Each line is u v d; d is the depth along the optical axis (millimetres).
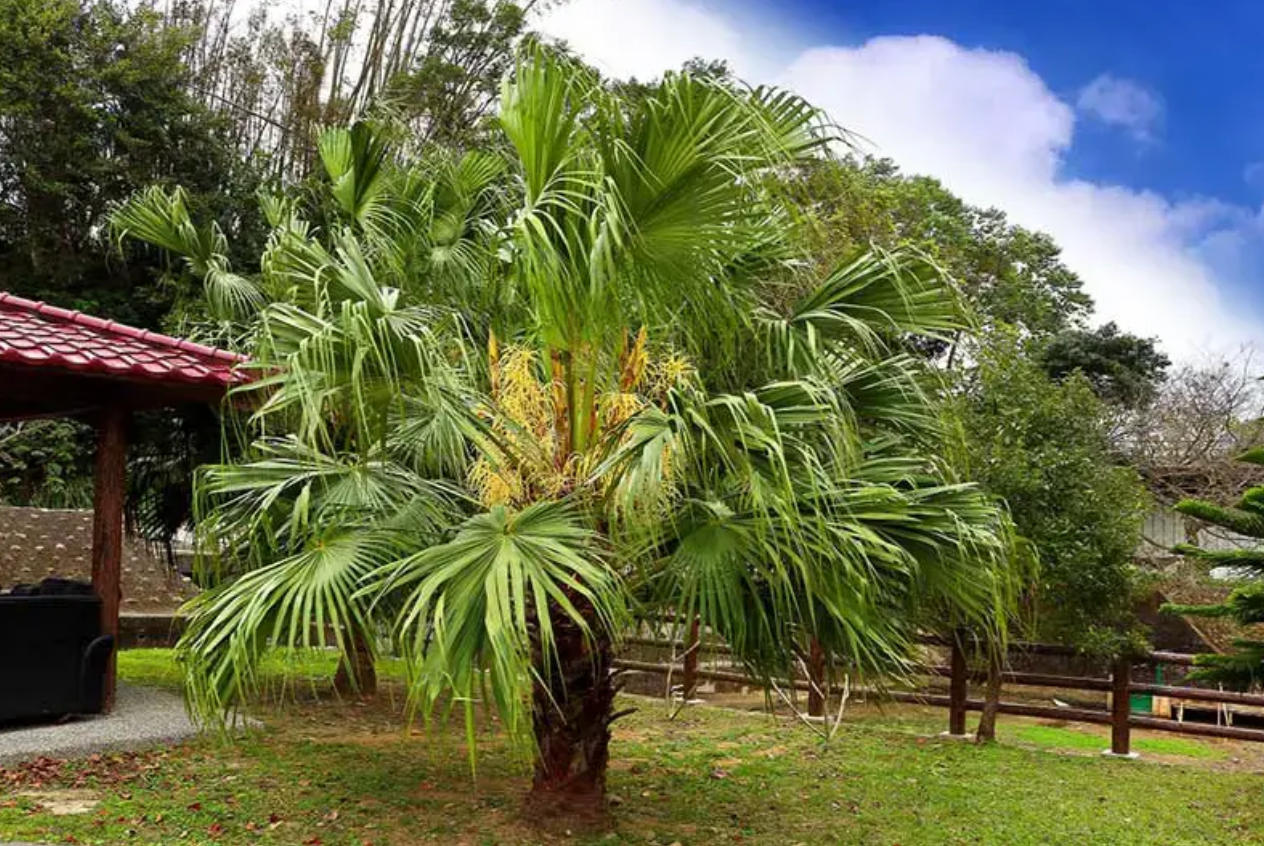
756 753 7617
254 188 15070
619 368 4672
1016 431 8148
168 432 9289
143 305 14633
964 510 4539
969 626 5828
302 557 4445
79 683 7176
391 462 5094
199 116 15297
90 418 7719
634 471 4000
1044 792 6562
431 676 3553
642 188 4074
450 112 15750
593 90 4223
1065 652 8352
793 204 4398
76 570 14297
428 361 4266
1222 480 16594
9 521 14398
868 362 4898
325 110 18156
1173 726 8156
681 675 9000
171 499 9750
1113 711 8281
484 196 7035
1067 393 8719
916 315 4773
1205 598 11172
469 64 17203
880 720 9703
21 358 6379
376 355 4004
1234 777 7312
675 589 4258
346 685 8953
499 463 4613
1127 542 7922
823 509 4246
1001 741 8797
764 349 4809
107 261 14070
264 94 18469
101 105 14703
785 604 4355
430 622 3715
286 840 4781
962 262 19609
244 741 6930
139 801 5359
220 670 4129
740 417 4027
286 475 4941
